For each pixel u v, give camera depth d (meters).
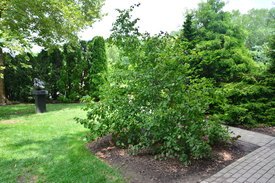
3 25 8.31
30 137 5.09
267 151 4.53
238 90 6.61
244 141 5.13
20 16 8.42
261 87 6.92
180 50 4.63
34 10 8.49
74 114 8.00
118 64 4.89
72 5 9.52
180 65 4.48
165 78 4.27
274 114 6.86
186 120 3.98
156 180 3.23
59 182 3.11
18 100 12.46
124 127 4.40
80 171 3.42
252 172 3.54
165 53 4.42
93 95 11.66
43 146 4.49
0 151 4.21
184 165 3.68
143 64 4.55
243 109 6.44
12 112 8.77
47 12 9.16
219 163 3.85
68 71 12.14
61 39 10.55
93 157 3.93
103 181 3.15
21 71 12.05
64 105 10.66
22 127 5.97
